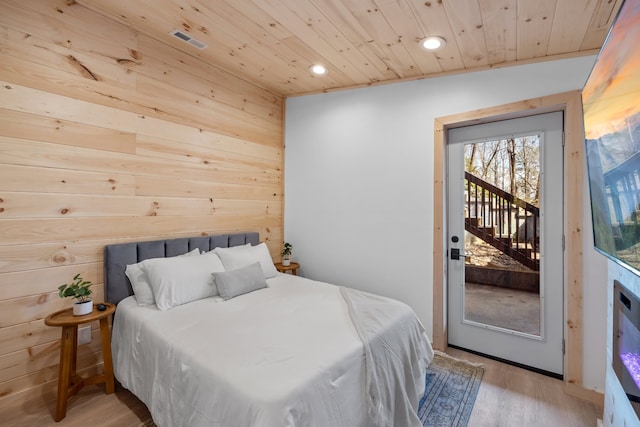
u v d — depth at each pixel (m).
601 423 1.82
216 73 3.01
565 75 2.27
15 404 1.92
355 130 3.28
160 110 2.59
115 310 2.23
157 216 2.59
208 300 2.33
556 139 2.42
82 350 2.21
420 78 2.88
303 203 3.65
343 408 1.40
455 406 2.03
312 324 1.87
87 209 2.19
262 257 2.98
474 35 2.13
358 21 2.06
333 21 2.08
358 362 1.56
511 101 2.46
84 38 2.15
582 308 2.16
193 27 2.30
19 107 1.90
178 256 2.56
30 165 1.94
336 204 3.41
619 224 1.05
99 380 2.06
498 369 2.52
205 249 2.88
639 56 0.82
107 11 2.18
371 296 2.39
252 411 1.17
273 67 2.93
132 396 2.08
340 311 2.10
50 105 2.01
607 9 1.78
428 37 2.20
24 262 1.93
